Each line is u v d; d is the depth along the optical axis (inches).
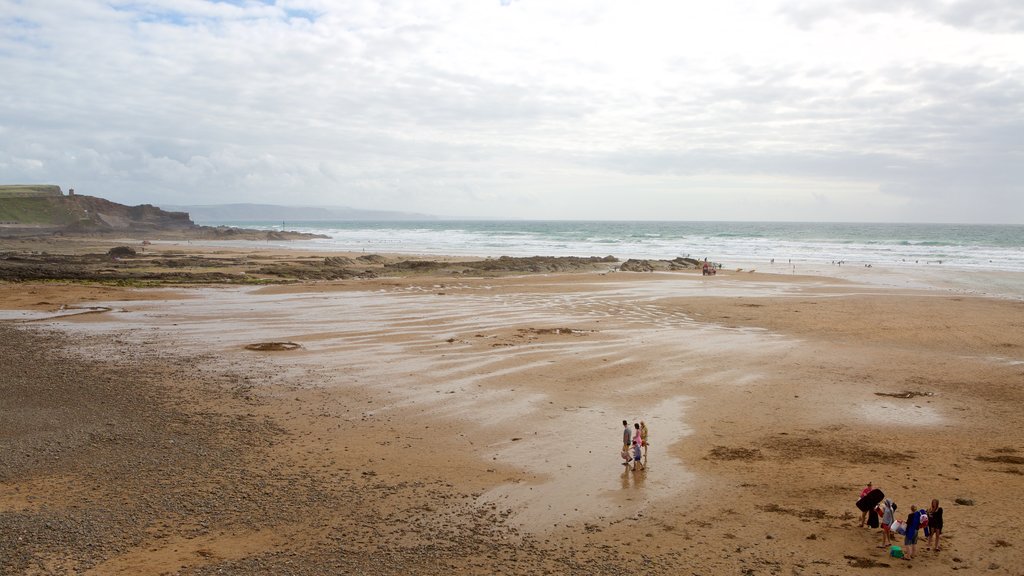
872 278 2655.0
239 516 566.9
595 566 497.0
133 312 1713.8
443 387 998.4
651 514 587.8
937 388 1021.8
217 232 7175.2
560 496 623.5
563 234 7696.9
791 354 1249.4
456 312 1749.5
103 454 703.7
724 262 3526.1
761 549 527.8
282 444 749.3
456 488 637.9
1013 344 1358.3
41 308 1753.2
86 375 1035.9
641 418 864.3
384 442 761.6
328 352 1238.9
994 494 628.4
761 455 734.5
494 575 480.7
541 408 900.0
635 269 3063.5
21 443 730.2
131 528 537.0
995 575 488.7
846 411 900.6
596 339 1379.2
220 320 1600.6
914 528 515.5
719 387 1016.2
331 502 600.4
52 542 507.2
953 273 2817.4
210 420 826.8
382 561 497.0
